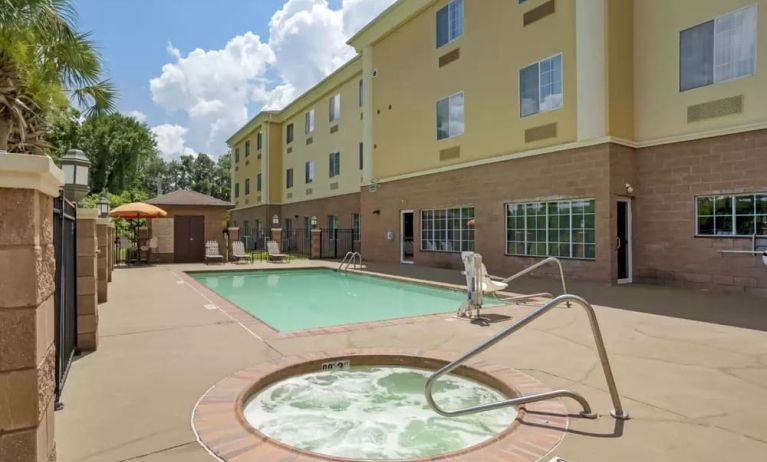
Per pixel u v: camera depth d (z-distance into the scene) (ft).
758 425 10.52
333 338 18.67
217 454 9.04
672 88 34.94
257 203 111.45
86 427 10.26
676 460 8.91
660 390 12.73
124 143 106.22
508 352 16.51
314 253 70.85
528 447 9.36
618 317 22.86
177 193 64.39
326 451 10.34
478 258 23.75
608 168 35.45
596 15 36.22
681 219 34.22
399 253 59.26
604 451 9.23
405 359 15.81
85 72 33.06
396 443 10.73
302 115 95.91
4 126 30.78
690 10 33.88
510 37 43.80
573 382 13.33
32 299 6.22
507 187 44.01
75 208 16.25
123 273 46.11
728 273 31.58
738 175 31.12
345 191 79.51
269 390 13.71
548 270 40.24
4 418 6.05
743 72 31.14
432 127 53.83
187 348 16.97
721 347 17.25
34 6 26.50
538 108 41.22
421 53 55.57
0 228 6.04
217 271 50.24
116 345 17.42
